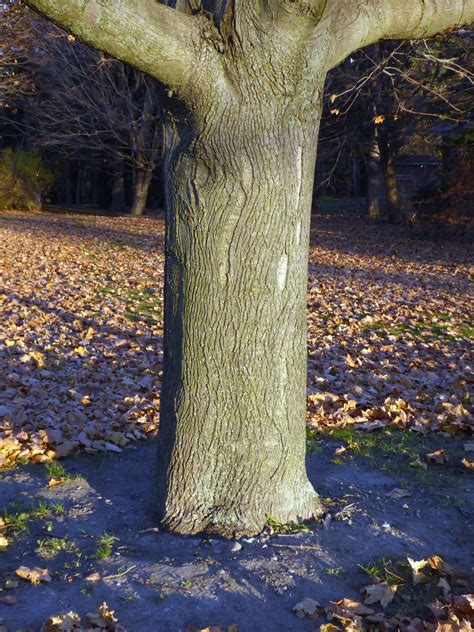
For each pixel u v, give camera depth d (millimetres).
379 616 3242
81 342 8625
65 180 44188
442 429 5820
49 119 31109
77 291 12617
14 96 22312
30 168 34531
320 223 30469
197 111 3574
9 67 19453
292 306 3873
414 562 3602
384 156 28859
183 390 3883
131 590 3400
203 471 3908
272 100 3613
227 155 3619
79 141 30703
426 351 8703
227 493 3910
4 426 5621
